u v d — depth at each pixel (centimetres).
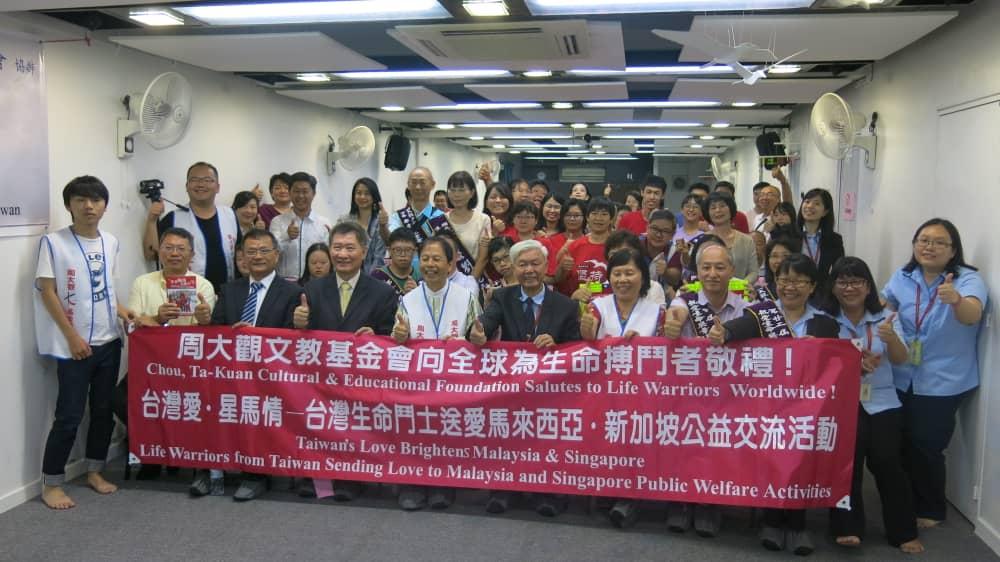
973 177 347
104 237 366
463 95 705
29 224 354
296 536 311
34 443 360
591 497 352
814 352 294
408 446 331
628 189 1523
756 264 465
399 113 834
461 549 300
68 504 343
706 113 798
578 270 444
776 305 306
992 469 312
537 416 319
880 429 306
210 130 546
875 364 299
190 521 327
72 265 350
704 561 292
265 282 358
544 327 327
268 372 342
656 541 309
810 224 508
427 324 341
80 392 353
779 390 296
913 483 336
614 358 312
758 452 298
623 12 355
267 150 638
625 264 316
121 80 441
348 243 343
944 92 397
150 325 354
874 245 529
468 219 460
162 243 371
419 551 298
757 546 306
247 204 509
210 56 465
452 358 328
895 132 484
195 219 449
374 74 566
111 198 431
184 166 511
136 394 354
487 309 340
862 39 394
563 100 683
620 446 312
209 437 348
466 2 342
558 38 398
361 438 335
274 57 468
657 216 474
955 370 323
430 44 414
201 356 347
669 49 531
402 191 1040
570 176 1794
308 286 354
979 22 348
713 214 464
